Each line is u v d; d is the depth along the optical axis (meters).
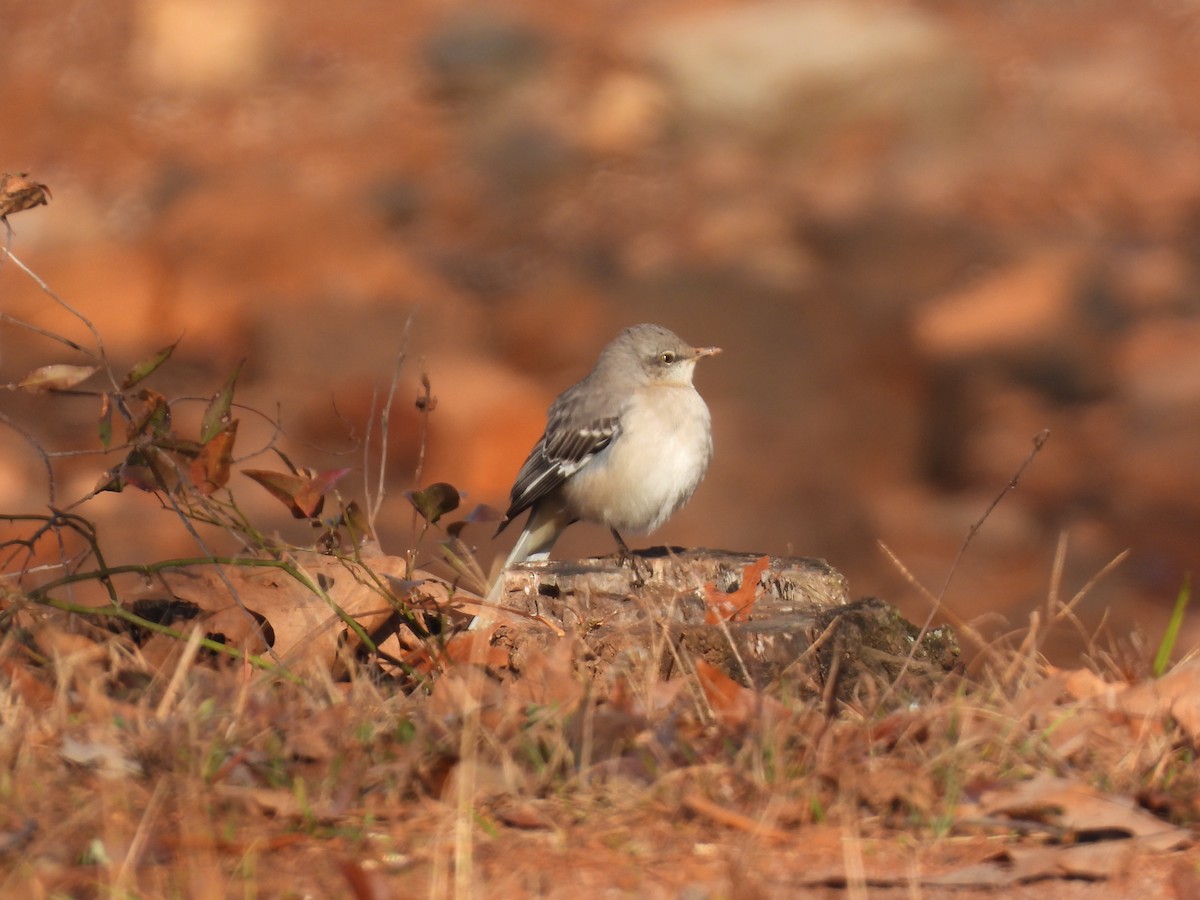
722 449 18.03
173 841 4.50
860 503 17.36
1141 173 28.67
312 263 24.11
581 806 4.83
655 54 30.20
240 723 5.27
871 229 24.45
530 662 5.96
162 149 30.02
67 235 26.36
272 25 34.16
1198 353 21.00
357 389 19.41
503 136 29.62
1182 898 4.35
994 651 6.34
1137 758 5.21
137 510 15.21
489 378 20.06
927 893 4.39
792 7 30.67
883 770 4.95
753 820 4.73
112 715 5.31
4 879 4.32
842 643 6.38
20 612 6.51
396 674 6.54
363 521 6.95
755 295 22.25
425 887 4.36
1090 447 19.22
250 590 6.66
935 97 29.88
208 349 21.95
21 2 34.75
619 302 22.61
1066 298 22.45
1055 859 4.53
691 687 5.70
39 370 6.56
